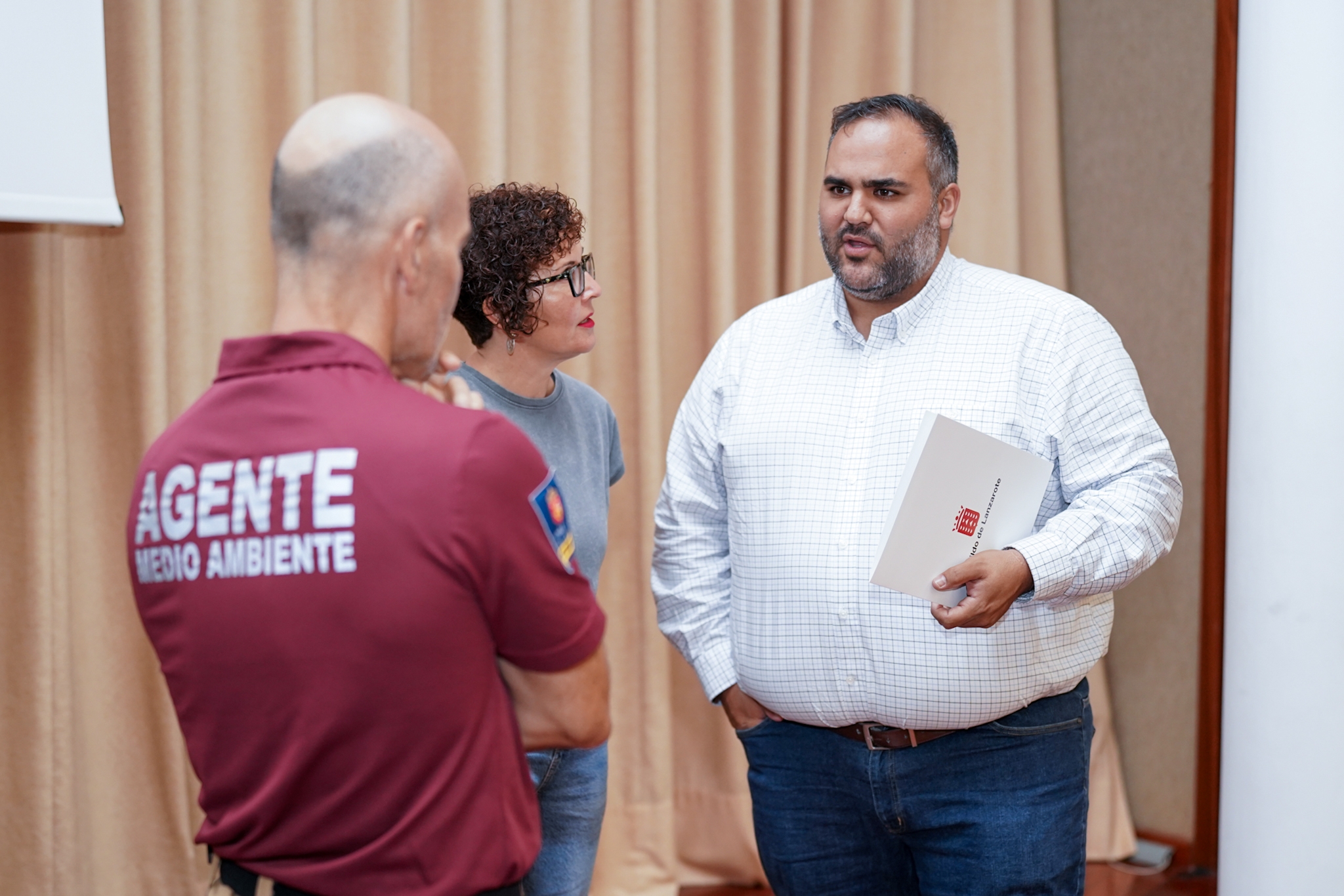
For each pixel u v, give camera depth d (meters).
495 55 2.44
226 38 2.23
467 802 0.94
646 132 2.67
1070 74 3.11
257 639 0.92
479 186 2.20
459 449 0.91
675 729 2.91
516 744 1.01
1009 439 1.55
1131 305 2.99
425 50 2.50
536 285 1.65
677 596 1.79
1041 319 1.57
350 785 0.93
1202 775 2.91
